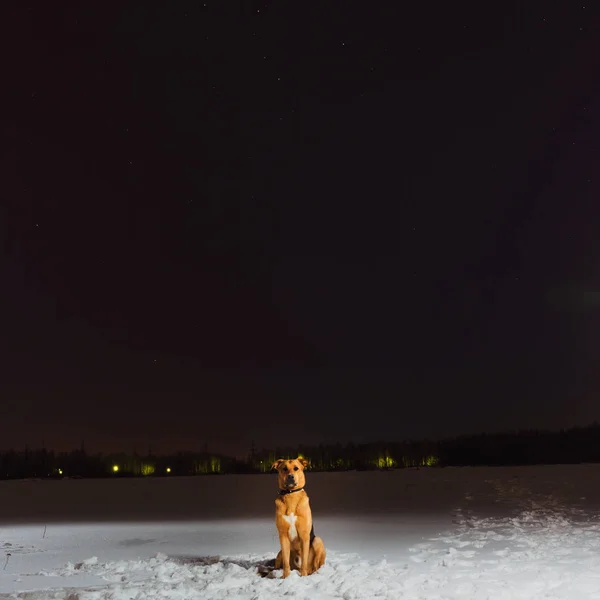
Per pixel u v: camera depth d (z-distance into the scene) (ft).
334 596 22.94
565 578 24.66
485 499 54.85
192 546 35.37
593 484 64.34
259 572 27.04
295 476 26.00
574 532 35.50
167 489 76.28
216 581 25.26
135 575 27.71
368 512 48.29
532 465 96.27
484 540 34.09
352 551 31.99
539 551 30.32
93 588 25.20
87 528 44.16
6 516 53.01
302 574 25.82
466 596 22.49
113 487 80.89
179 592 23.94
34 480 94.43
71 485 85.30
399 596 22.50
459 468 93.71
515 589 23.25
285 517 25.96
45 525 46.47
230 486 77.97
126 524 45.93
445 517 44.24
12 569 30.01
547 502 50.85
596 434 101.24
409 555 30.48
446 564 27.91
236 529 41.63
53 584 26.43
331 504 54.34
